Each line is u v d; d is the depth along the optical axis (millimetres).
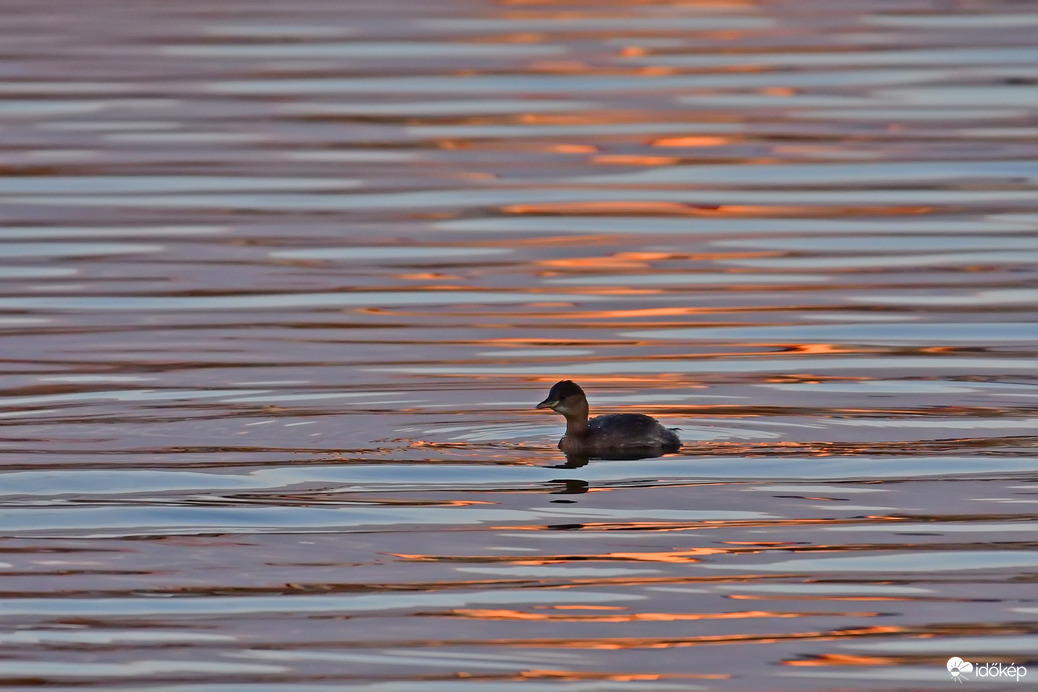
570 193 25938
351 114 30578
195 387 17250
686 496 14039
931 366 17859
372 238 23578
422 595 12047
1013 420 15969
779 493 14055
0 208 25016
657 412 16406
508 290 21156
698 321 19766
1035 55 34812
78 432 15820
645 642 11250
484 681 10711
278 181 26578
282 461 14977
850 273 21812
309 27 38531
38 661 11031
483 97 31750
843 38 37031
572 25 38906
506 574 12414
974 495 13930
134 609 11852
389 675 10820
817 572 12383
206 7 41281
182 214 24828
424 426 15984
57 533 13297
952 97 31547
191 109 30984
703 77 33312
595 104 31141
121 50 35906
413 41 36812
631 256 22688
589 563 12609
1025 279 21391
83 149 28328
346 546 12984
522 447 15383
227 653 11148
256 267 22188
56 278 21672
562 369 17859
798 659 10984
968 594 11977
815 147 28375
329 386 17266
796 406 16531
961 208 24844
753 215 24688
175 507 13836
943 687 10578
